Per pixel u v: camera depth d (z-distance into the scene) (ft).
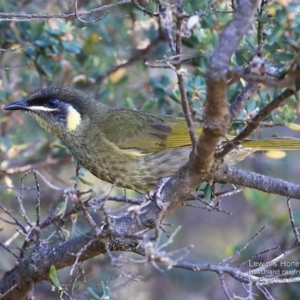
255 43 35.86
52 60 41.70
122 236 24.52
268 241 43.93
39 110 37.14
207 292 49.67
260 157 51.08
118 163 35.58
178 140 35.55
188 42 38.52
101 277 43.65
